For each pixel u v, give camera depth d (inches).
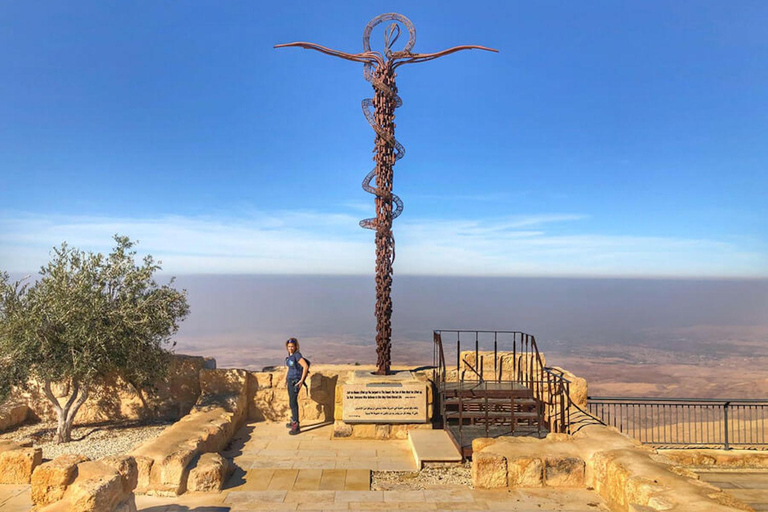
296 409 447.2
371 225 485.4
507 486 300.2
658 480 245.3
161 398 490.3
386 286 480.7
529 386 466.3
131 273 424.2
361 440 429.7
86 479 213.9
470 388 445.1
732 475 381.4
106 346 403.9
